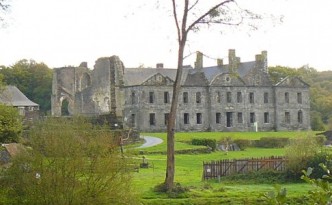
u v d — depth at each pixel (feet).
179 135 279.28
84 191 70.64
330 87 539.70
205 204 97.86
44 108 467.52
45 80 475.72
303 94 366.43
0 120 151.33
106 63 310.24
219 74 346.74
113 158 72.59
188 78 343.46
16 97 357.41
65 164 70.54
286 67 469.98
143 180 123.75
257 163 140.77
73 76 328.49
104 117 245.45
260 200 100.22
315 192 23.89
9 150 99.86
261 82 358.64
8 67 485.97
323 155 130.62
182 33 105.81
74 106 324.80
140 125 323.78
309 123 367.25
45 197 69.92
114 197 71.77
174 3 105.50
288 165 134.31
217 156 203.21
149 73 340.39
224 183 130.52
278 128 358.64
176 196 100.83
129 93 329.72
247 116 352.90
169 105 329.93
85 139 73.00
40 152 71.36
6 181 71.15
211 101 344.28
